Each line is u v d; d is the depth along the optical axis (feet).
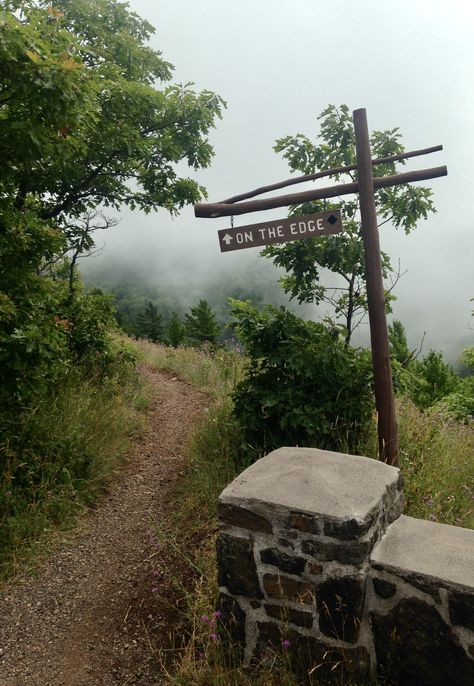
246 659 8.43
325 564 7.56
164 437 21.22
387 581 7.31
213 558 10.94
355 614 7.39
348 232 16.20
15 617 10.23
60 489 14.53
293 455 9.72
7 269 14.84
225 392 20.93
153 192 30.81
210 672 8.08
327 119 16.38
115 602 10.67
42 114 12.14
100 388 23.29
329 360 14.71
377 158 14.96
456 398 31.53
